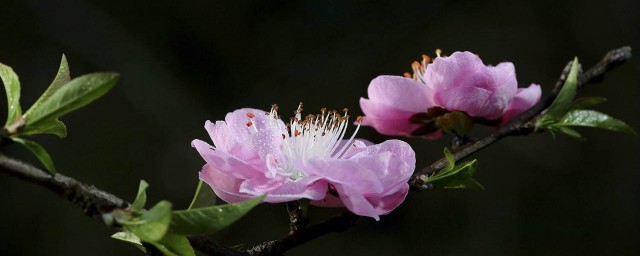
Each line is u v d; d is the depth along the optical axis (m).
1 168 0.66
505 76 0.74
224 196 0.70
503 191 2.00
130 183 1.86
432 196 1.98
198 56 2.02
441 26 2.10
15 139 0.67
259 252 0.70
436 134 0.75
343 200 0.69
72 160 1.83
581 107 0.75
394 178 0.69
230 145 0.70
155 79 1.95
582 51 2.10
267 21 2.08
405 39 2.09
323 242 1.91
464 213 1.98
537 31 2.10
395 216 1.96
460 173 0.71
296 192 0.69
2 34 1.86
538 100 0.75
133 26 1.98
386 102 0.74
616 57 0.75
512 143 2.02
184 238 0.67
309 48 2.06
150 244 0.69
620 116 2.06
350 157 0.71
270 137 0.70
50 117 0.67
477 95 0.73
